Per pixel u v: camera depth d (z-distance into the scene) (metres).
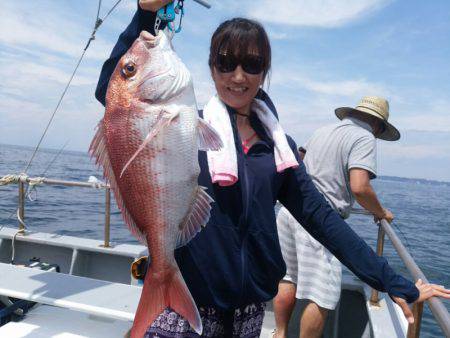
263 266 1.49
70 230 9.91
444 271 9.50
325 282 2.49
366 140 2.57
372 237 13.53
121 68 1.37
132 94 1.36
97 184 3.42
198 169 1.41
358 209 2.82
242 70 1.45
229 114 1.52
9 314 2.44
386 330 2.26
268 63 1.51
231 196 1.43
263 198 1.47
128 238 9.29
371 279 1.55
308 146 2.90
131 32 1.50
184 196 1.40
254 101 1.60
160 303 1.37
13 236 3.76
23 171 3.67
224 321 1.48
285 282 2.69
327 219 1.59
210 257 1.42
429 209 35.41
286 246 2.68
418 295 1.48
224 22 1.50
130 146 1.37
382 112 2.84
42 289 2.32
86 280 2.51
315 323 2.51
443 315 1.21
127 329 2.11
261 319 1.57
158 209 1.37
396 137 3.12
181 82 1.40
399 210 31.20
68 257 3.76
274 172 1.50
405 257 1.79
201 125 1.42
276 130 1.54
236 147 1.48
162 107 1.36
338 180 2.63
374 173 2.56
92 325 2.13
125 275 3.60
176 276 1.37
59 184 3.49
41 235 3.83
